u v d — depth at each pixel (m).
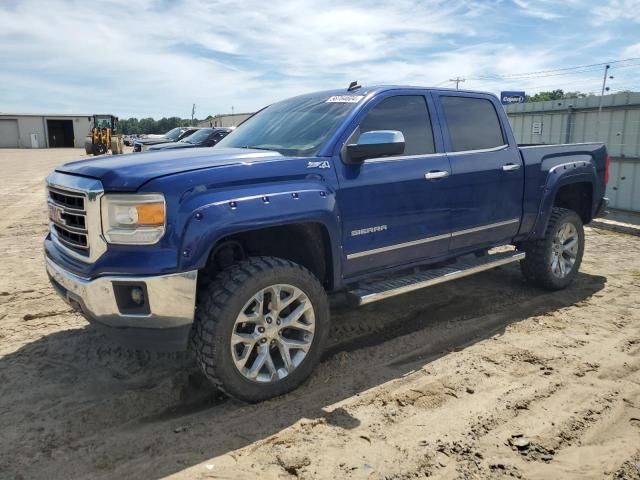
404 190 4.12
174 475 2.74
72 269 3.34
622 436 3.09
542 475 2.74
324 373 3.87
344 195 3.77
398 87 4.38
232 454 2.91
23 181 17.95
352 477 2.72
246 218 3.21
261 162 3.45
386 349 4.29
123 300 3.11
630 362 4.04
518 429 3.15
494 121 5.06
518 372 3.87
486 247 5.02
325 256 3.78
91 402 3.46
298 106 4.59
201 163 3.32
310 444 3.00
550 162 5.45
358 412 3.33
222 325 3.17
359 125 4.02
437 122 4.54
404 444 3.00
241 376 3.29
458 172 4.52
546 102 12.38
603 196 6.21
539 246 5.46
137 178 3.07
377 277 4.36
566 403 3.45
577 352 4.21
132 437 3.08
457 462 2.85
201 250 3.09
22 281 6.05
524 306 5.30
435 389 3.62
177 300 3.07
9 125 63.53
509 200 5.02
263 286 3.30
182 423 3.23
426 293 5.71
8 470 2.79
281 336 3.50
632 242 8.44
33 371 3.88
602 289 5.86
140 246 3.07
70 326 4.72
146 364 4.00
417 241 4.30
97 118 36.06
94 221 3.13
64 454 2.92
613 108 10.77
